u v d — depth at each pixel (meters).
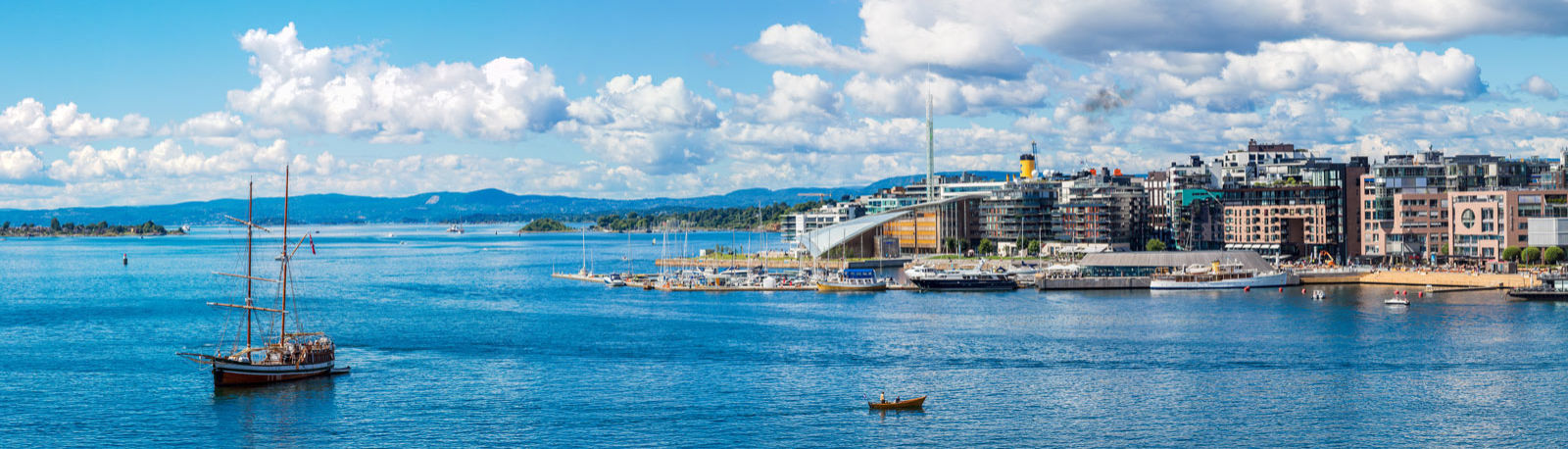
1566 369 195.12
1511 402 171.50
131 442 154.25
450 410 170.62
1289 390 181.00
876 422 162.75
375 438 155.25
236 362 184.88
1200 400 175.00
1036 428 158.75
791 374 197.12
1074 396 178.12
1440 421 161.38
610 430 158.88
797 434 156.38
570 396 180.00
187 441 154.50
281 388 185.88
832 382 190.00
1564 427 157.12
